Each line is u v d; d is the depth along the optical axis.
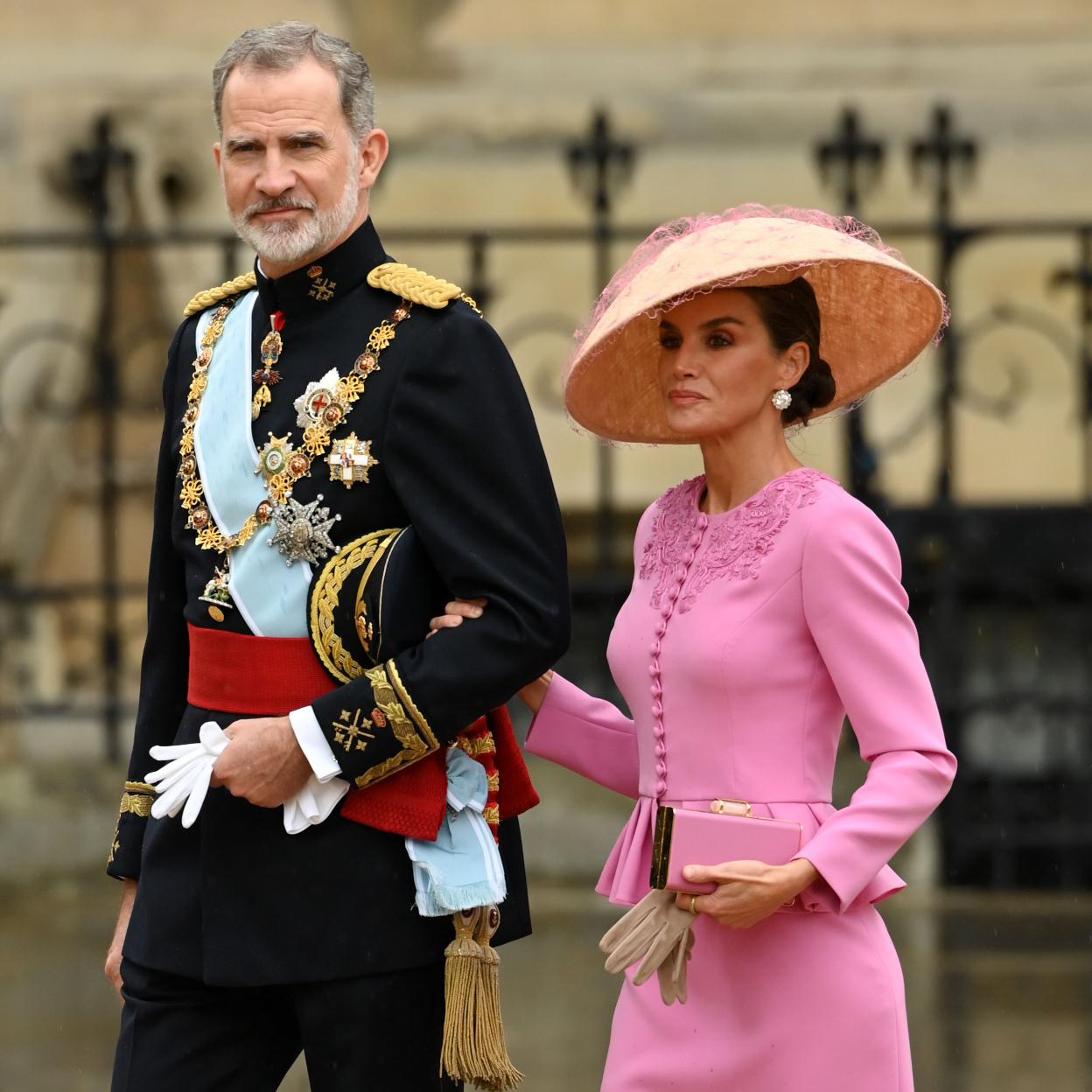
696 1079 12.08
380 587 12.25
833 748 12.19
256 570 12.44
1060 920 27.62
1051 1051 21.42
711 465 12.48
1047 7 35.09
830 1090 11.81
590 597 32.28
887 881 12.14
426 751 12.14
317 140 12.40
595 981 24.11
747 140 35.44
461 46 35.53
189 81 34.78
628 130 35.53
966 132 35.19
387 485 12.38
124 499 34.03
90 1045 21.89
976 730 31.19
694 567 12.29
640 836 12.41
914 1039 21.92
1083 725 31.02
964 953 25.80
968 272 35.03
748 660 11.88
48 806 30.25
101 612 33.94
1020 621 31.70
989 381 34.84
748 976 11.99
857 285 12.84
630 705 12.67
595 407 13.41
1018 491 34.66
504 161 35.59
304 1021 12.40
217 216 34.81
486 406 12.29
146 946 12.70
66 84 34.75
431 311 12.45
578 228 32.19
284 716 12.31
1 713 31.33
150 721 13.56
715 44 35.50
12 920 27.64
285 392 12.59
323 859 12.27
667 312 12.29
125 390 33.97
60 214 34.78
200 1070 12.65
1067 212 35.09
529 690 13.41
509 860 13.23
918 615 30.75
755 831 11.46
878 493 31.36
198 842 12.64
